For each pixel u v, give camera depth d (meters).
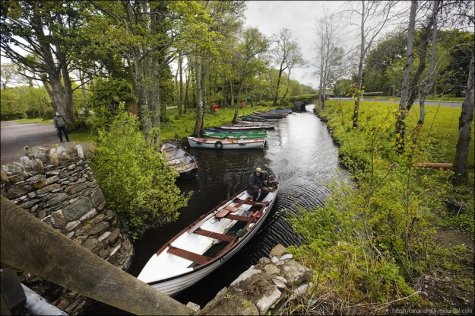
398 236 3.83
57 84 17.28
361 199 3.82
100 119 12.65
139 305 1.46
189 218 7.45
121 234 5.71
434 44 8.20
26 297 1.36
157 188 6.78
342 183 4.30
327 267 2.96
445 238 4.78
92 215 4.93
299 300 2.36
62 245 1.21
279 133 22.66
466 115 6.83
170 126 22.17
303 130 23.64
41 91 36.31
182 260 4.98
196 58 16.05
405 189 3.91
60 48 14.68
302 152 15.76
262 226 7.16
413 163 3.97
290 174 11.77
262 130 21.61
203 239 5.91
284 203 8.65
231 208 7.10
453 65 7.49
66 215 4.39
